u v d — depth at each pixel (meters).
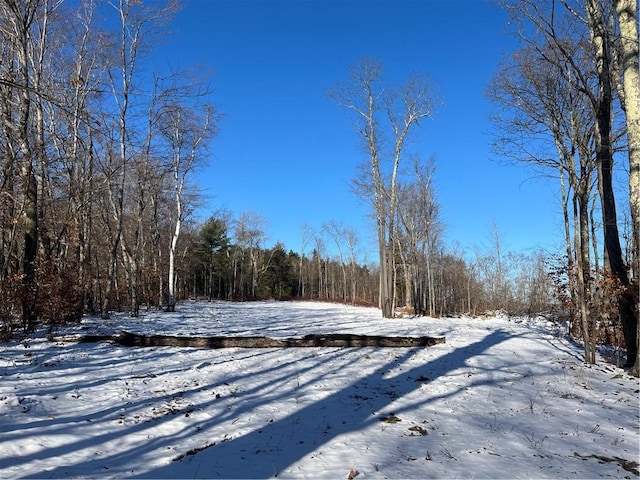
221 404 7.89
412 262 38.00
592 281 12.36
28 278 13.29
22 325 13.50
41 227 15.57
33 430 6.04
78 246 19.61
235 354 12.22
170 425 6.73
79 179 19.80
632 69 10.11
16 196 13.77
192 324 19.22
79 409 7.16
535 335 17.11
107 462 5.35
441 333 17.39
